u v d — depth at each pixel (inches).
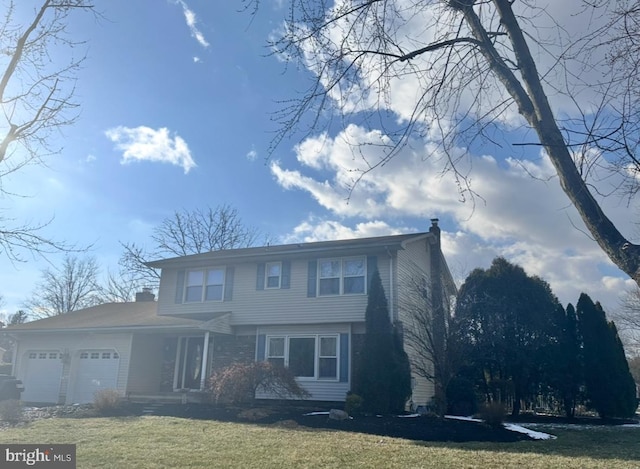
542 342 818.8
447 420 614.2
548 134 163.5
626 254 142.1
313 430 538.6
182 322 831.7
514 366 816.9
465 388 804.6
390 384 682.8
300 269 831.1
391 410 677.3
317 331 799.7
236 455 402.9
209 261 894.4
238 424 570.6
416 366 719.1
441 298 752.3
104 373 885.8
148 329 833.5
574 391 788.0
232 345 853.8
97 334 909.2
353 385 719.1
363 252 788.0
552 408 830.5
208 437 485.7
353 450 426.9
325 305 795.4
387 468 361.4
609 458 410.3
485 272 879.1
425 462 382.3
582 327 813.2
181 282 925.8
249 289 861.2
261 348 830.5
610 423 730.2
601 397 774.5
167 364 914.7
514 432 554.9
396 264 771.4
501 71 185.3
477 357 809.5
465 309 762.2
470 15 195.8
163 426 550.6
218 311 874.8
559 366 800.3
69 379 908.6
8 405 641.6
